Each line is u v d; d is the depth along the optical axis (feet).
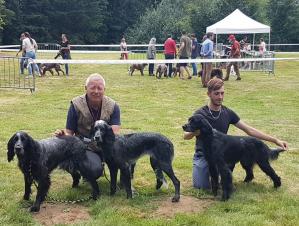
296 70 91.76
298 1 166.20
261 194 20.80
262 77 76.07
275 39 159.74
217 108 21.53
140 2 209.87
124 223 17.10
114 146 19.11
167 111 42.65
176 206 19.33
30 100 47.50
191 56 79.20
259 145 21.08
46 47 167.43
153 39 73.61
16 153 17.35
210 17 154.81
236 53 70.69
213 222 17.28
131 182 21.53
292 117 40.37
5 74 71.77
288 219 17.76
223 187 19.88
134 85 61.87
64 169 19.89
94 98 20.70
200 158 21.59
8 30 173.27
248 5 154.51
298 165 25.82
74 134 21.49
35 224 17.03
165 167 19.72
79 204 19.40
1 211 18.12
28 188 19.33
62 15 183.93
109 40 204.44
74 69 85.61
